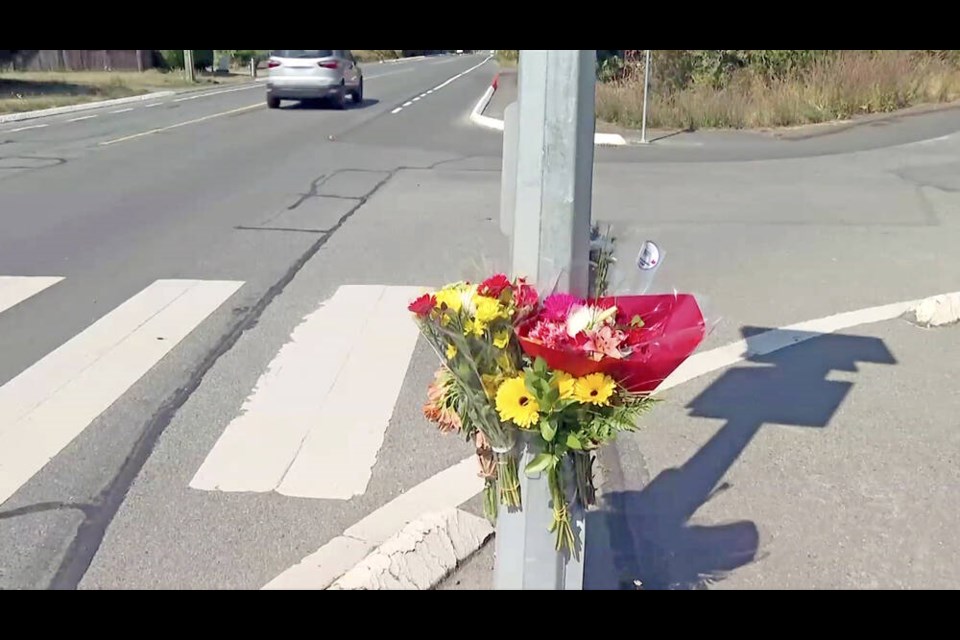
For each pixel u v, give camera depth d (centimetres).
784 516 376
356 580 327
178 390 504
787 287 705
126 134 1691
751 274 743
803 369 534
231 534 366
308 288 694
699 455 429
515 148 264
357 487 403
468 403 266
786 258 794
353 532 365
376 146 1534
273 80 2248
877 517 375
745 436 448
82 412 475
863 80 1912
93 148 1478
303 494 397
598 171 1279
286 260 776
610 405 250
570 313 246
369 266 757
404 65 6153
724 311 644
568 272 255
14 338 583
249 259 779
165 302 657
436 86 3353
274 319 622
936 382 513
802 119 1822
